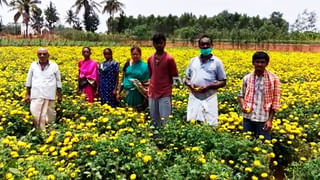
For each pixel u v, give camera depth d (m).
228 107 8.30
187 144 5.53
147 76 7.50
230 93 9.30
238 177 4.70
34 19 67.56
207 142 5.45
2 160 4.42
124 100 8.11
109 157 4.71
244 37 42.06
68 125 5.98
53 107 7.12
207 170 4.48
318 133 6.50
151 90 6.70
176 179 4.39
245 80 5.76
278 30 56.84
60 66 14.99
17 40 32.22
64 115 7.39
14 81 10.58
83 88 8.45
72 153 4.80
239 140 5.33
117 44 37.75
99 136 5.71
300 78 13.34
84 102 7.69
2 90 8.79
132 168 4.59
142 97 7.62
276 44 38.94
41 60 6.91
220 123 6.49
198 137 5.54
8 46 29.17
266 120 5.60
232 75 13.72
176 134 5.74
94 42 38.28
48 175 4.30
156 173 4.56
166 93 6.62
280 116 7.39
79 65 8.62
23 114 6.55
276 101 5.52
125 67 7.82
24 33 54.94
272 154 5.16
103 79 8.05
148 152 4.83
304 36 41.44
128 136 5.25
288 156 6.10
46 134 5.76
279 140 6.11
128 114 6.59
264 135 5.65
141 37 47.81
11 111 6.48
